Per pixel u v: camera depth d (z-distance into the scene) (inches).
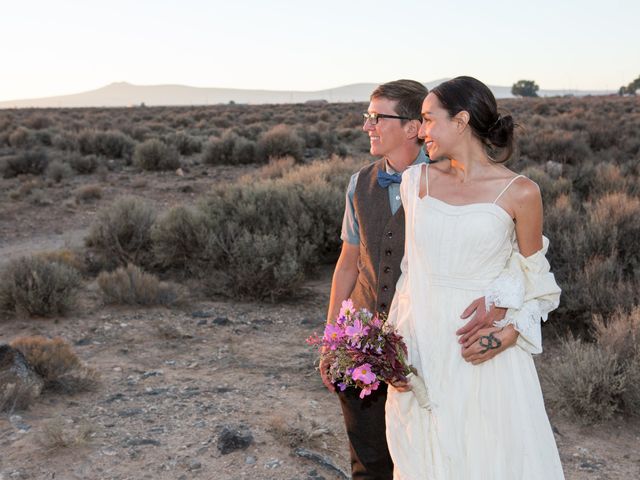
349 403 113.6
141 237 384.5
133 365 231.3
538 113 1705.2
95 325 278.2
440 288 93.8
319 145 1016.9
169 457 160.2
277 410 190.9
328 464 157.2
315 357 239.5
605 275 270.5
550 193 449.1
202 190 662.5
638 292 253.0
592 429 186.2
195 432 174.2
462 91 91.2
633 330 213.8
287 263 324.8
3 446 164.2
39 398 195.0
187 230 361.4
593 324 246.2
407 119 108.3
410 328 98.4
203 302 316.8
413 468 98.7
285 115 1849.2
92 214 554.6
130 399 197.9
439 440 94.4
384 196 110.7
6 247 447.2
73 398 197.9
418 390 95.3
